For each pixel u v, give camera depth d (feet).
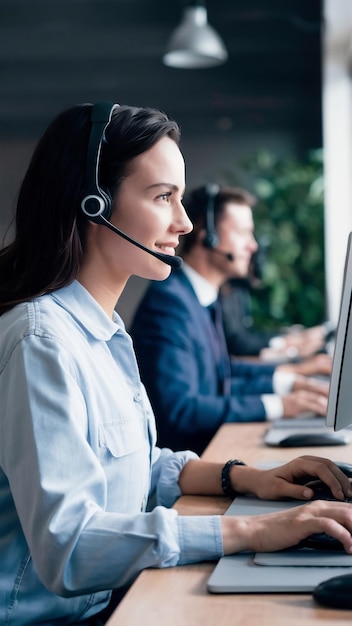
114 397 4.09
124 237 4.18
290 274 17.34
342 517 3.59
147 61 18.11
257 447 6.28
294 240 17.40
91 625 4.01
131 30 18.07
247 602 3.12
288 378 8.83
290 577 3.29
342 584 3.04
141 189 4.20
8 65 18.21
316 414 7.59
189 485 4.88
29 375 3.66
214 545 3.56
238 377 10.03
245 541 3.58
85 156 4.15
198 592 3.24
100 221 4.14
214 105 18.03
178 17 17.98
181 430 7.71
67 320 4.03
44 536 3.45
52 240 4.12
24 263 4.18
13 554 3.80
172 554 3.50
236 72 17.97
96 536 3.45
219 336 9.08
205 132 18.04
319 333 13.07
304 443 6.19
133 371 4.44
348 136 17.80
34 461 3.53
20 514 3.59
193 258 9.02
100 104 4.23
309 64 17.79
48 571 3.47
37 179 4.17
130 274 4.32
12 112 18.21
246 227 9.06
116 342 4.38
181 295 8.32
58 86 18.20
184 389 7.81
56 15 18.10
